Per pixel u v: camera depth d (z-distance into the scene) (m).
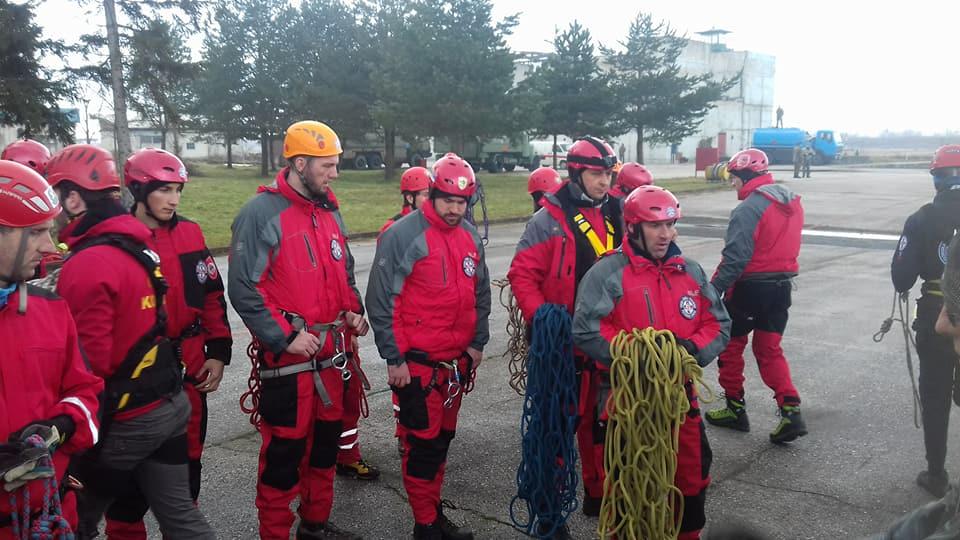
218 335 3.92
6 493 2.29
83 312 2.81
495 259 13.56
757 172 5.10
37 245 2.31
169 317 3.64
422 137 31.14
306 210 3.70
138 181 3.53
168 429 3.04
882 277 11.49
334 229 3.83
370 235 17.69
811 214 20.08
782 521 4.11
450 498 4.50
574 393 3.56
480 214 21.38
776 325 5.12
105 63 19.70
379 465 4.99
